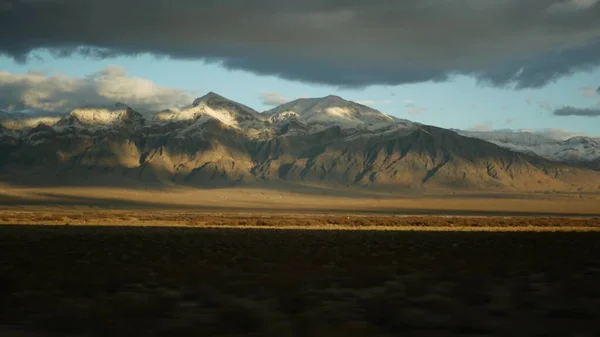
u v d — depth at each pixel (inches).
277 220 4616.1
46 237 2416.3
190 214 6555.1
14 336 642.8
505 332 667.4
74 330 665.6
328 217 5531.5
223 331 661.9
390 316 726.5
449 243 2212.1
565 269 1266.0
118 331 657.6
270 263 1417.3
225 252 1764.3
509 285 1043.9
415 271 1261.1
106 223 4416.8
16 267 1261.1
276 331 663.8
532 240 2364.7
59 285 989.8
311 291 959.0
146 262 1414.9
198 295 896.3
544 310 799.1
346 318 742.5
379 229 3806.6
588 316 753.0
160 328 674.2
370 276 1112.2
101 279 1058.1
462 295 901.8
